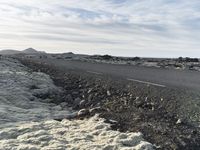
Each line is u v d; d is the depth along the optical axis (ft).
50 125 43.83
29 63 152.76
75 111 54.75
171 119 43.83
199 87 71.67
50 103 61.82
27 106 57.72
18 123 44.86
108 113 47.37
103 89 68.49
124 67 152.46
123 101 55.98
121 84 75.00
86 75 96.78
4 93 63.16
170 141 36.17
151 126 40.68
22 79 80.48
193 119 43.39
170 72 120.88
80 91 70.13
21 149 34.83
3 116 47.78
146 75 102.68
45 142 36.73
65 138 38.45
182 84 77.36
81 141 37.09
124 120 43.75
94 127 41.57
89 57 326.03
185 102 53.36
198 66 180.55
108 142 36.35
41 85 75.82
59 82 85.92
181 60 245.86
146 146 34.35
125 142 35.99
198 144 35.68
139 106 51.44
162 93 61.87
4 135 39.75
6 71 90.99
